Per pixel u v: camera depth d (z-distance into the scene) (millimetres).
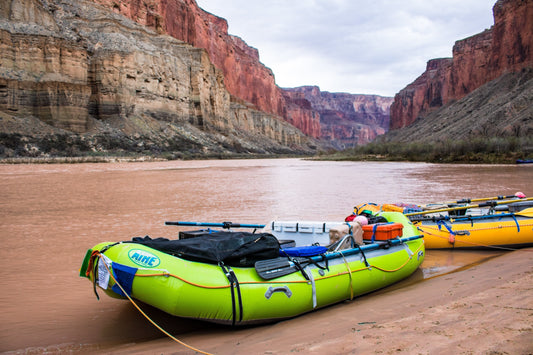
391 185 31766
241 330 6227
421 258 9414
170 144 110812
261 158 142250
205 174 46688
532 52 135625
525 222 11367
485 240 11242
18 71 88625
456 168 56250
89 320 6746
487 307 5613
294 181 36531
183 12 199000
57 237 13656
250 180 37875
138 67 115938
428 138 132875
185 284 5914
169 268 5996
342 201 22344
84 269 6605
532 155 67875
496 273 8266
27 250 11914
